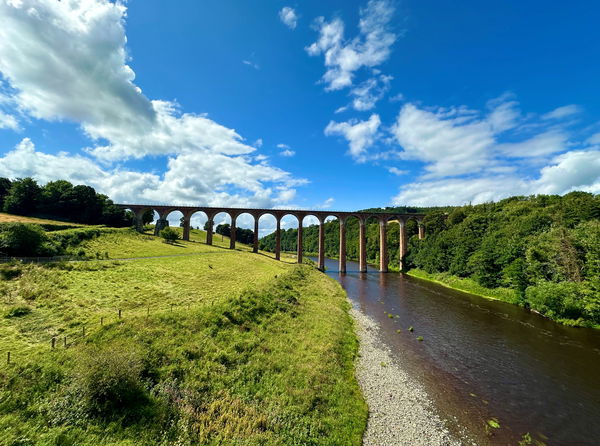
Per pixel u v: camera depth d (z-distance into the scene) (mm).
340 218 82188
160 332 17469
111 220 74750
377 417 14695
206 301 25750
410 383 18359
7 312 18719
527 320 32594
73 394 11477
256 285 33312
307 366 17766
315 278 52844
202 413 12102
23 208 67562
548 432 14016
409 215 88875
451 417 15016
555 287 33062
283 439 11508
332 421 13445
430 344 25188
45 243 37281
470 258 54781
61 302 21656
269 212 82562
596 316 29656
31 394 11438
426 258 72375
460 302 41844
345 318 30734
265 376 16078
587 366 21141
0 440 9219
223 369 15719
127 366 12469
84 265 32719
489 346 24844
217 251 65688
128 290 26984
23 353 14062
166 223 76938
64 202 69312
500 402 16500
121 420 10836
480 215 65938
